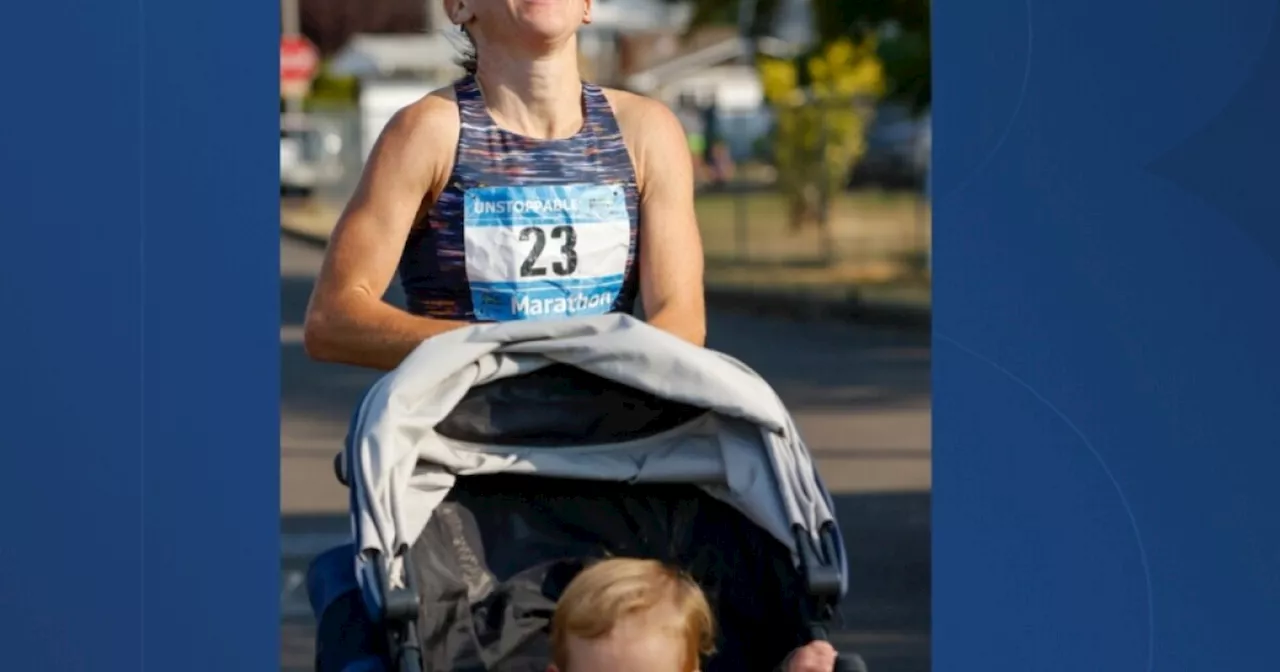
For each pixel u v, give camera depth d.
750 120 23.33
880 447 11.50
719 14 23.59
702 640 3.89
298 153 22.48
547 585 4.18
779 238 21.78
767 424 4.12
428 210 4.48
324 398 12.93
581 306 4.51
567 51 4.50
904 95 18.52
